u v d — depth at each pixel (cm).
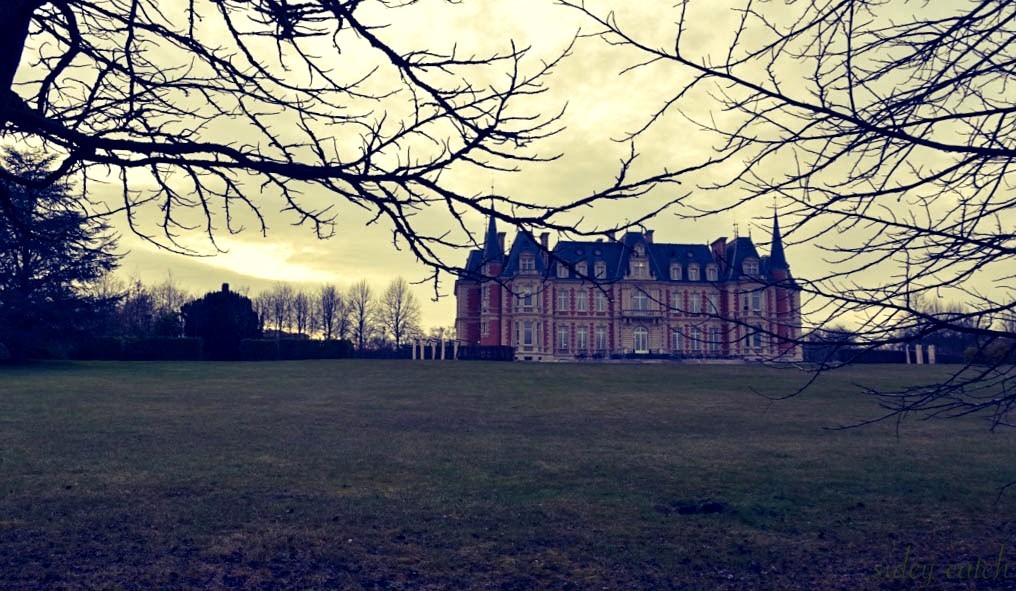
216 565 694
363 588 645
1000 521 854
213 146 336
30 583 632
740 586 655
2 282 2695
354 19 351
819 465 1220
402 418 1898
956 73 409
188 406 2055
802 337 403
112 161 334
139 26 389
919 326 390
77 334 3597
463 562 717
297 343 4875
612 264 6006
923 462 1249
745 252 5703
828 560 723
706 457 1308
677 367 4147
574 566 708
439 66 358
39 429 1536
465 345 5700
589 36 371
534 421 1881
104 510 877
